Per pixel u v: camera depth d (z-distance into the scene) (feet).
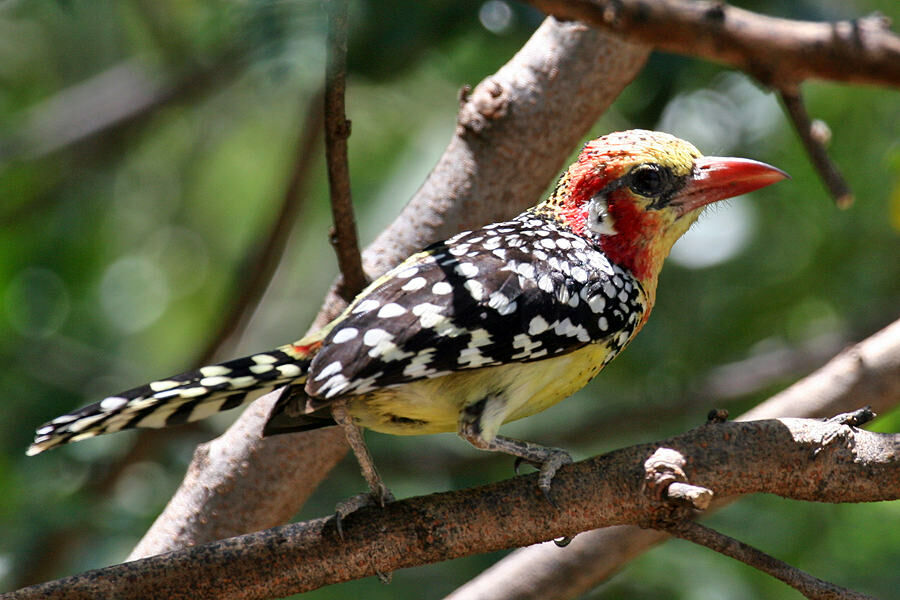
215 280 50.11
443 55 36.52
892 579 33.53
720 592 33.76
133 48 47.14
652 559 34.14
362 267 24.52
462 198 27.76
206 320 49.44
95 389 41.98
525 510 20.44
